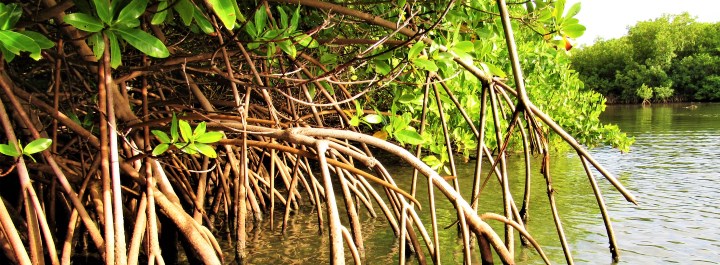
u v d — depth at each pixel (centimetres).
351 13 461
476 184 525
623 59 6681
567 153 1456
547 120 463
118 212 348
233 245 623
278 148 448
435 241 469
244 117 448
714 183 980
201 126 352
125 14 279
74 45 404
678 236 623
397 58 543
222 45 383
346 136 453
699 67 6247
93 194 438
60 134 568
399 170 1173
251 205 723
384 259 556
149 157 416
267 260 559
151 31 476
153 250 403
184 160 805
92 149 572
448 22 499
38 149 334
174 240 499
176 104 549
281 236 662
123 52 496
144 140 441
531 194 882
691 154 1423
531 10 492
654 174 1102
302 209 830
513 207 559
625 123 2775
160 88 612
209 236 473
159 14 311
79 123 488
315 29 393
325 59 514
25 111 414
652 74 6350
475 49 512
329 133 450
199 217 614
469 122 615
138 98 623
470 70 504
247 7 486
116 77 467
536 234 633
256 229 703
